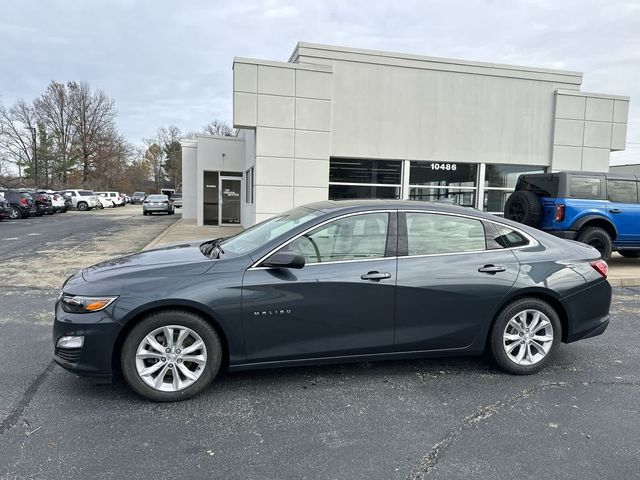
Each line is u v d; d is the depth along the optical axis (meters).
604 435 3.28
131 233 17.92
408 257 4.07
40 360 4.54
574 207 9.12
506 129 14.22
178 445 3.09
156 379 3.66
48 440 3.12
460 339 4.16
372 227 4.09
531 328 4.30
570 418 3.52
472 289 4.11
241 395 3.84
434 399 3.81
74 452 2.98
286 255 3.71
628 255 10.97
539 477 2.79
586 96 14.54
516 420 3.48
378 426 3.37
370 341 3.98
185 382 3.71
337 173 13.30
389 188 13.66
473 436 3.25
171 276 3.69
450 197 14.10
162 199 34.38
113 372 3.62
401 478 2.76
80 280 3.82
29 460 2.88
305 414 3.54
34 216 29.89
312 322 3.84
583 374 4.38
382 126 13.37
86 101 69.69
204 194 21.67
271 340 3.80
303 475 2.78
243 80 12.29
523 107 14.28
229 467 2.85
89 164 71.31
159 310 3.64
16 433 3.21
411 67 13.41
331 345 3.91
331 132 13.05
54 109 68.50
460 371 4.41
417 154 13.66
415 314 4.03
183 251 4.43
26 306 6.68
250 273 3.76
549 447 3.12
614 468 2.89
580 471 2.85
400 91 13.41
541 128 14.45
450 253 4.18
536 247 4.41
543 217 9.53
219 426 3.35
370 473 2.80
